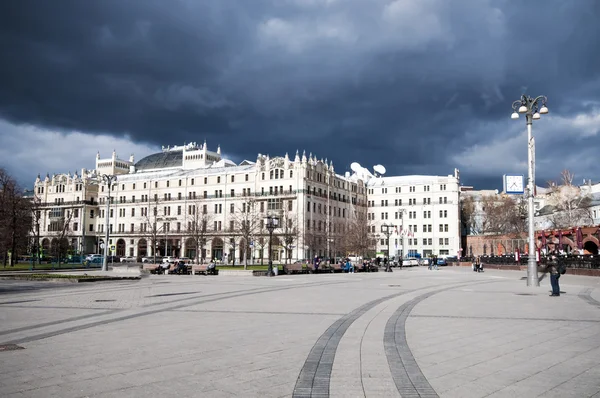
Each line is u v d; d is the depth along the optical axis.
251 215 113.19
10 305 20.94
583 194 133.88
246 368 9.57
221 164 146.62
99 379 8.76
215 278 47.50
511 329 14.17
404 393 7.92
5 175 75.56
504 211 144.25
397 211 148.12
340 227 133.12
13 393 7.91
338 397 7.72
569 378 8.88
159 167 159.62
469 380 8.72
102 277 40.50
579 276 45.56
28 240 96.81
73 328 14.44
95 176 150.38
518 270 65.94
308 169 120.69
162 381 8.62
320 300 22.98
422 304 21.03
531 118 31.89
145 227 133.38
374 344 11.95
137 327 14.62
